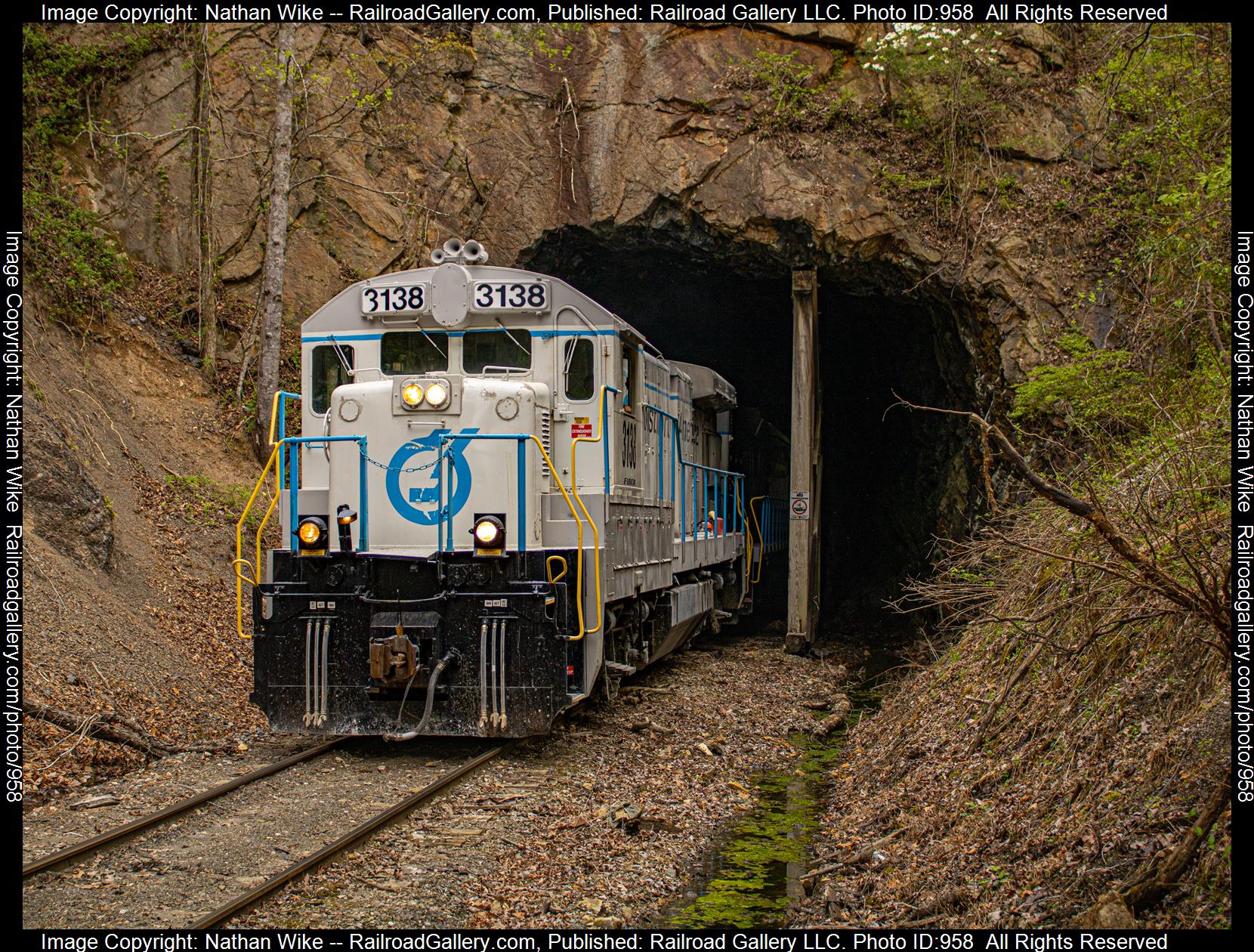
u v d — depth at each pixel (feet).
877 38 57.26
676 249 59.52
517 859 21.16
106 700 28.07
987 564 37.22
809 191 55.16
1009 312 52.90
